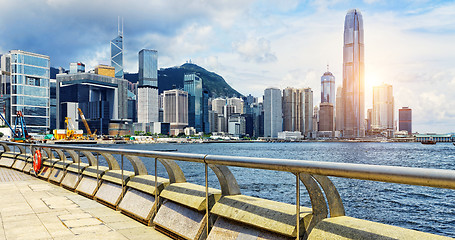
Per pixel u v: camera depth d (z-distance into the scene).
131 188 6.41
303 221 2.93
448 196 36.06
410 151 177.50
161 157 4.89
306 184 2.91
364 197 35.22
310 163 2.71
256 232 3.35
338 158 118.19
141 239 4.65
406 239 2.22
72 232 5.04
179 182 5.19
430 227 23.36
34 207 6.89
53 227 5.33
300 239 2.93
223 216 3.76
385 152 164.88
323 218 3.01
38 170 12.32
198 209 4.14
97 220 5.76
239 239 3.49
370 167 2.30
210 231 4.04
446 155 134.25
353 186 43.06
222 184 4.10
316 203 2.96
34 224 5.53
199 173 56.50
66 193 8.64
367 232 2.44
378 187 42.12
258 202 3.59
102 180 7.71
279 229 3.02
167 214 4.89
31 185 10.15
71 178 9.43
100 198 7.27
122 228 5.24
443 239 2.12
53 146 10.57
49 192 8.82
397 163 94.94
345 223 2.64
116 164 7.65
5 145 17.50
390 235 2.32
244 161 3.32
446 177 1.87
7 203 7.31
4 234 4.97
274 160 3.06
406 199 34.28
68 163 10.21
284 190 38.22
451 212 27.83
